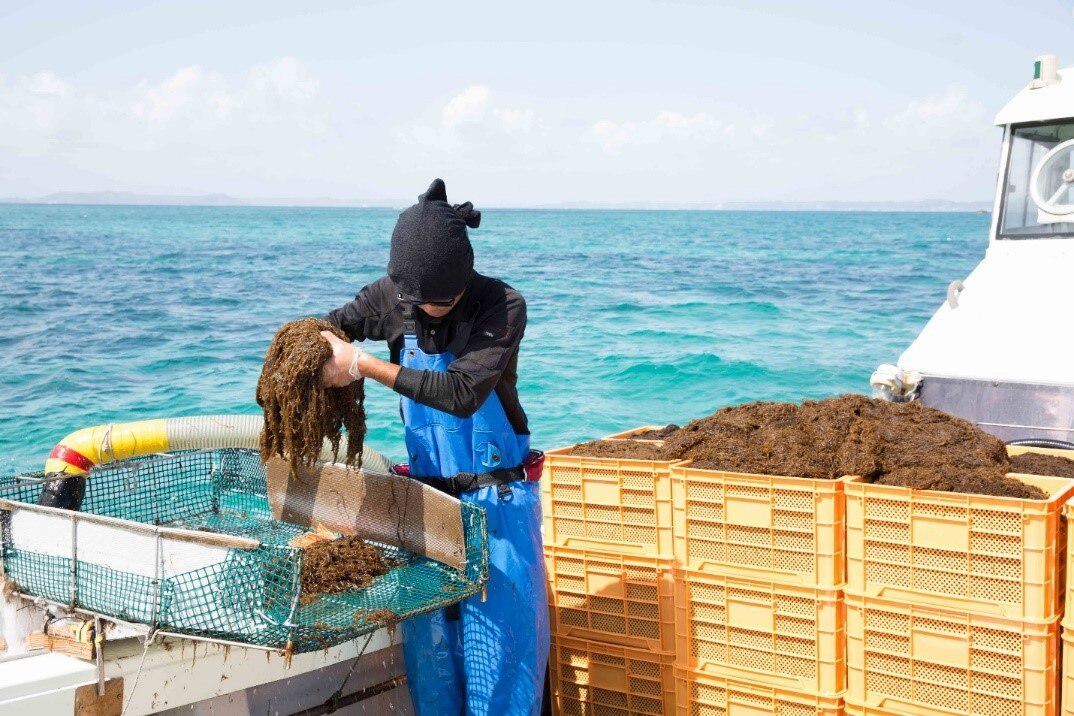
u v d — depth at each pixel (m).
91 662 3.39
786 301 29.67
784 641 3.94
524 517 3.89
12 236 87.06
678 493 4.14
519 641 3.83
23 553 3.67
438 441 3.88
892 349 19.14
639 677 4.35
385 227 133.25
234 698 3.71
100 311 27.14
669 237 97.56
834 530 3.77
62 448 4.46
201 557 3.19
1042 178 6.44
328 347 3.52
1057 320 5.91
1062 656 3.53
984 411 5.79
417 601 3.50
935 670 3.63
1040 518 3.39
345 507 4.13
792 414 4.42
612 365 17.14
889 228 133.12
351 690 4.05
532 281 38.88
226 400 14.97
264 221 166.38
